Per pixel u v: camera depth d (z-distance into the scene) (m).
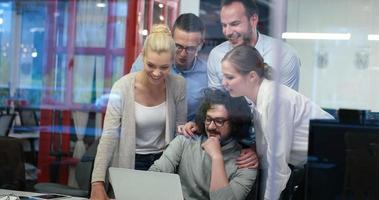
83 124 3.57
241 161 2.79
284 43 2.88
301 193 2.67
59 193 3.14
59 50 3.79
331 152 2.58
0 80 4.05
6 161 3.48
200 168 2.82
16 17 4.00
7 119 3.92
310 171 2.62
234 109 2.85
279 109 2.82
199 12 2.97
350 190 2.53
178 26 3.01
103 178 2.99
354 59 2.81
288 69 2.86
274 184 2.75
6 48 4.05
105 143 3.05
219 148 2.81
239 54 2.88
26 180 3.51
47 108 3.79
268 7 2.88
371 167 2.49
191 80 2.95
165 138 2.96
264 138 2.80
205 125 2.87
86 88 3.62
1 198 2.71
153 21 3.13
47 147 3.67
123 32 3.35
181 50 2.97
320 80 2.83
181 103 2.96
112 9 3.45
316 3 2.85
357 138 2.53
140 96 3.03
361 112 2.74
